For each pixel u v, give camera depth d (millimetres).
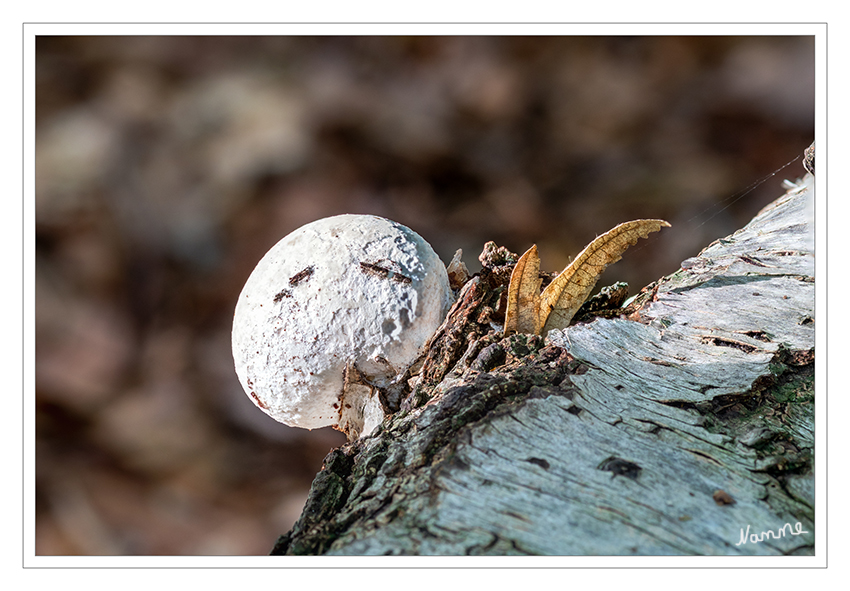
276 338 414
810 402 398
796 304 415
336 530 385
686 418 393
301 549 383
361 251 415
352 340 412
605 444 389
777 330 410
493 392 397
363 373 415
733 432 392
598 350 406
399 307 412
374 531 382
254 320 416
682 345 409
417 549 378
